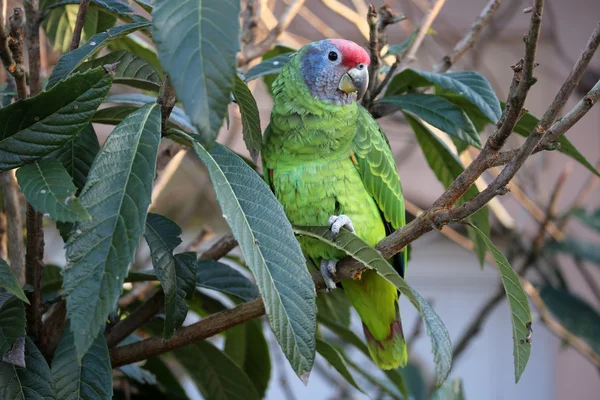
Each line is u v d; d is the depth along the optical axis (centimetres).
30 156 137
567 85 130
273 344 411
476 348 536
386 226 262
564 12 502
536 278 464
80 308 120
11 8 314
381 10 235
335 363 204
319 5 497
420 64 466
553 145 142
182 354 213
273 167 241
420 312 140
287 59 247
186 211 441
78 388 154
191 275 165
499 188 141
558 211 492
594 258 370
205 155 147
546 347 519
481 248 239
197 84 114
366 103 243
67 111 137
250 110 160
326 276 219
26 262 163
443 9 498
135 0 155
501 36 508
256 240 140
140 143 135
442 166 246
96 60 167
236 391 213
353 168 240
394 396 244
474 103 204
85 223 127
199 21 117
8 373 150
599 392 504
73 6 221
